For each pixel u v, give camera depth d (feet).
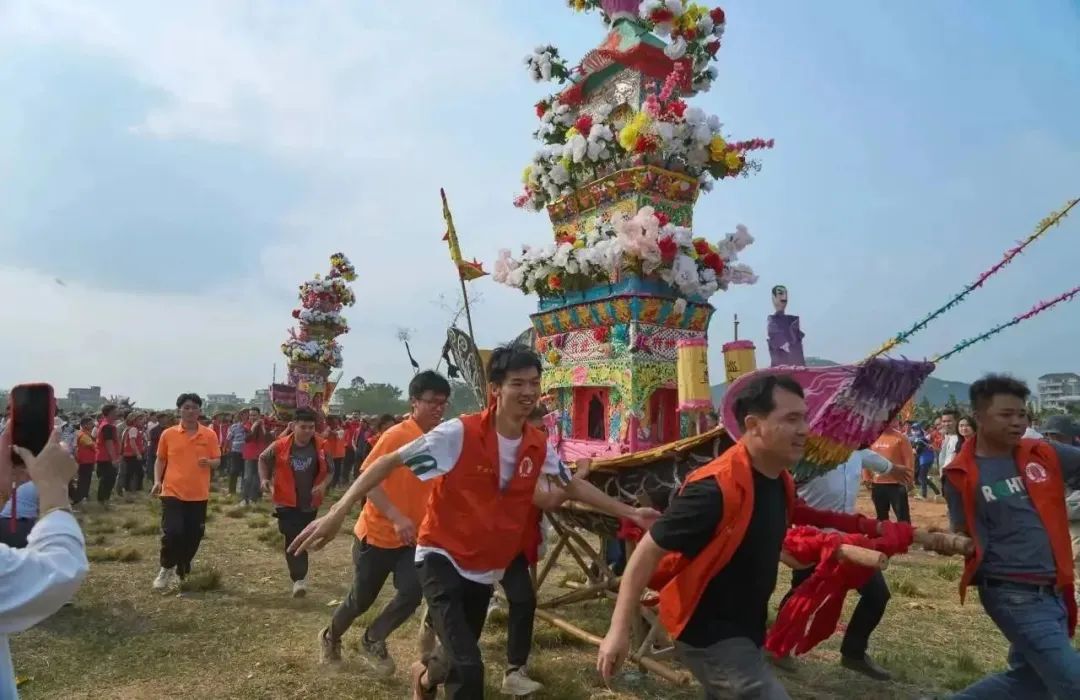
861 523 11.63
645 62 24.56
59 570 7.11
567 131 26.30
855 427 13.64
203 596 23.85
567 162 24.68
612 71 25.71
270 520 40.96
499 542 11.94
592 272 22.88
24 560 6.97
